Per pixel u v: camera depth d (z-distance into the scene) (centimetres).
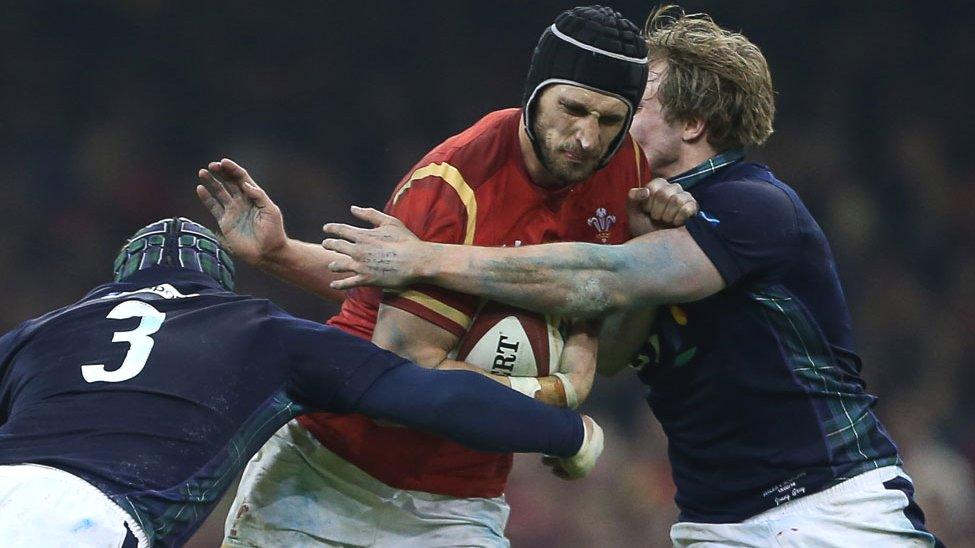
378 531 1473
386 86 5872
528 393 1380
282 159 5522
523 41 6019
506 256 1343
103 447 1268
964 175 5544
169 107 5644
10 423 1314
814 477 1468
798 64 5897
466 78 5928
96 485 1239
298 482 1480
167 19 5816
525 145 1370
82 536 1215
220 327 1360
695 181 1530
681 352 1501
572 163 1321
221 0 5888
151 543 1252
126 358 1330
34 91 5547
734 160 1555
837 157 5556
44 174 5225
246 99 5725
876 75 5875
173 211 5247
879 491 1466
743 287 1466
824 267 1508
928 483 3794
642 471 3656
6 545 1202
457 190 1359
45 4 5697
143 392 1303
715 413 1502
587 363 1431
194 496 1280
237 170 1483
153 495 1252
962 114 5800
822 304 1503
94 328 1370
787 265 1469
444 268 1326
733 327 1475
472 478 1479
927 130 5722
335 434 1440
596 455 1416
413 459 1442
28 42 5647
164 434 1282
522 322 1384
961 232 5269
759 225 1448
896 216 5328
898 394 4450
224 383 1319
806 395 1475
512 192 1375
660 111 1543
